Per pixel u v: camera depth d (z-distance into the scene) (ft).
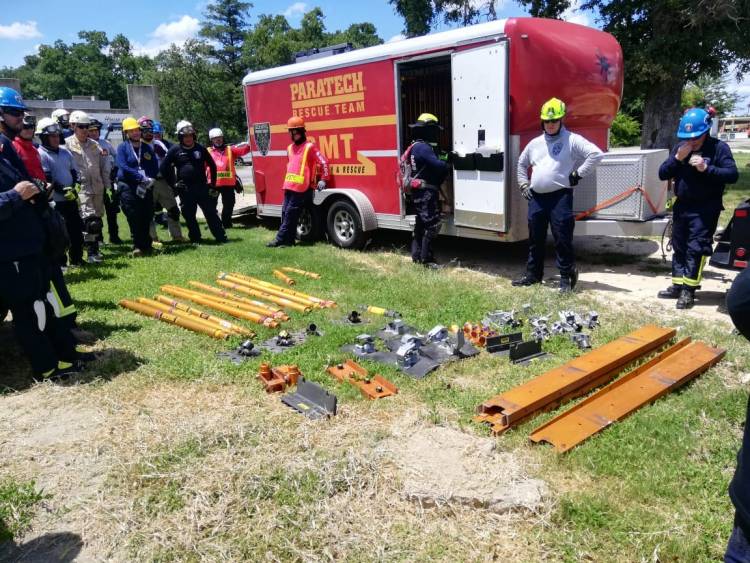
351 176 26.96
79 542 8.66
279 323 17.37
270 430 11.30
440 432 11.08
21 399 13.09
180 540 8.50
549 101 18.86
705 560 7.93
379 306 18.85
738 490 5.69
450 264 24.54
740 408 11.69
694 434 10.80
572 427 10.98
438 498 9.05
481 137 20.98
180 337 16.55
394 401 12.44
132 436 11.32
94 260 25.71
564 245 19.52
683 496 9.19
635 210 20.44
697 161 16.80
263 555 8.21
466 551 8.22
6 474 10.26
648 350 14.47
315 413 11.89
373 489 9.45
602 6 55.36
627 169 20.38
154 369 14.28
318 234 29.37
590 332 16.10
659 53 48.93
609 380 13.34
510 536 8.48
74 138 25.57
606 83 23.25
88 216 25.64
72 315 14.97
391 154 24.81
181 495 9.43
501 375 13.71
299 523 8.72
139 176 26.27
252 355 15.07
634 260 24.57
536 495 9.07
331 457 10.33
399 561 8.07
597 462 10.03
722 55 51.49
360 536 8.51
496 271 23.30
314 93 27.68
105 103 104.68
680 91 53.72
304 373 13.92
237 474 9.89
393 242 29.12
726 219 32.50
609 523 8.59
